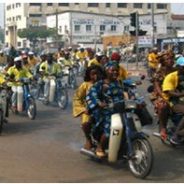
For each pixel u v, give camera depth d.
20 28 122.75
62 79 17.38
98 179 7.58
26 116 14.30
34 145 10.19
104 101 8.24
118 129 7.72
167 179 7.58
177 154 9.30
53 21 102.94
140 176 7.59
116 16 96.94
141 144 7.60
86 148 8.77
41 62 17.73
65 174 7.88
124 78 11.50
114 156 7.92
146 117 7.98
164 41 50.34
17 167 8.33
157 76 10.69
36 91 17.86
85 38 95.38
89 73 8.66
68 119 13.76
